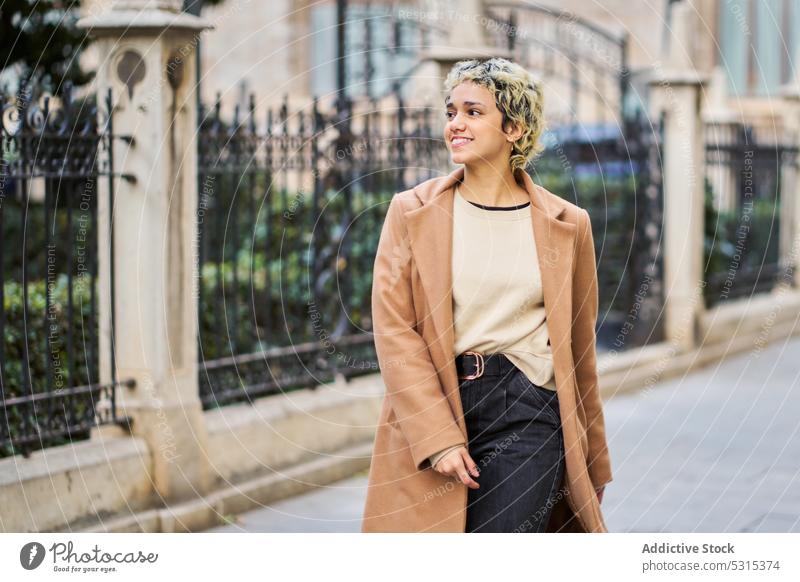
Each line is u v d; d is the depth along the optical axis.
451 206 3.25
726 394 9.06
